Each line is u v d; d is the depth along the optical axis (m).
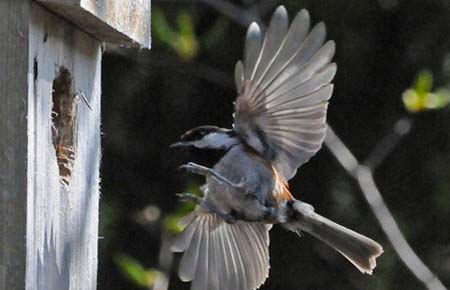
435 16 16.69
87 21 8.35
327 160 16.59
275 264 16.86
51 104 8.08
